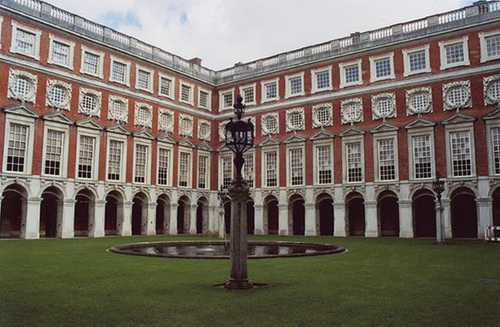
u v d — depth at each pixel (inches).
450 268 646.5
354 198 1765.5
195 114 2016.5
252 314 358.3
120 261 730.8
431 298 420.8
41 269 629.3
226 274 576.4
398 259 776.3
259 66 1991.9
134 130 1745.8
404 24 1625.2
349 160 1700.3
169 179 1868.8
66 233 1497.3
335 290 461.4
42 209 1617.9
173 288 472.1
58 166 1502.2
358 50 1699.1
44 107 1470.2
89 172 1594.5
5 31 1387.8
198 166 2009.1
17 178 1382.9
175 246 1146.0
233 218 486.0
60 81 1521.9
